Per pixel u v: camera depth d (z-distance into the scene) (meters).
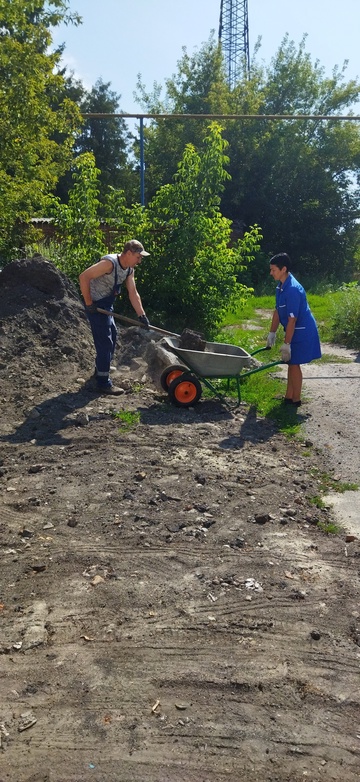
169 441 6.46
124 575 4.11
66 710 2.97
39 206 15.15
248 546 4.50
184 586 3.98
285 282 7.42
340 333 12.70
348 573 4.17
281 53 35.56
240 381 8.79
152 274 12.41
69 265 12.65
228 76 36.53
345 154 33.84
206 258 12.26
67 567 4.22
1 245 14.95
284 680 3.16
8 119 13.84
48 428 6.81
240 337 12.71
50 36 14.73
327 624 3.62
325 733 2.85
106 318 7.65
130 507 5.07
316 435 6.88
